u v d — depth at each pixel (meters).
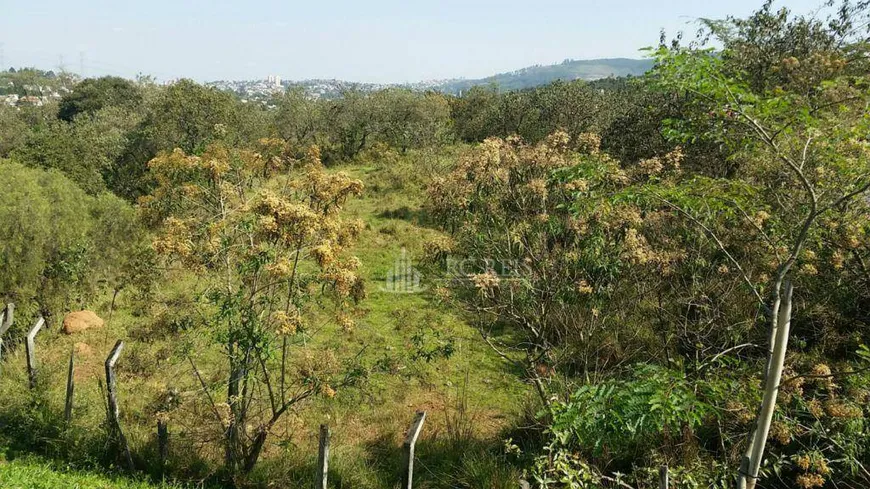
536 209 6.17
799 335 6.71
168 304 5.84
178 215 6.13
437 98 35.44
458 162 6.39
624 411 3.45
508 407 7.79
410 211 18.17
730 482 4.86
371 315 11.01
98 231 10.88
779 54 10.38
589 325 7.07
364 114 31.97
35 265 9.32
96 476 5.27
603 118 21.36
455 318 10.80
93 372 7.83
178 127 22.05
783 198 4.93
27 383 6.90
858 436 4.64
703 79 3.39
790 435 4.58
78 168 19.00
